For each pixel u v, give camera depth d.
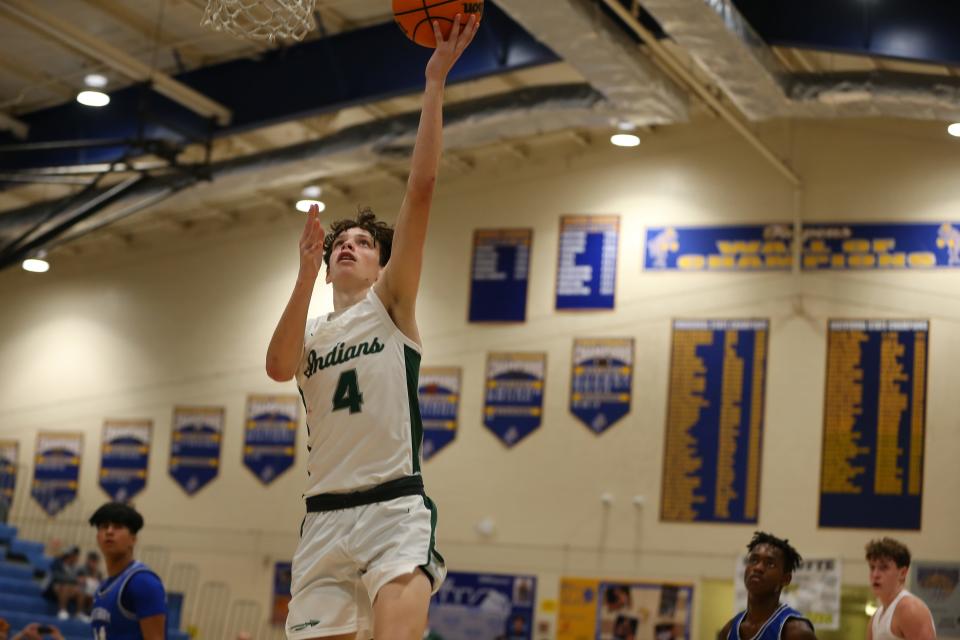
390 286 4.76
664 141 22.75
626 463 21.72
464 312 23.19
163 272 26.28
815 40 16.98
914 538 20.05
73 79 21.97
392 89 19.42
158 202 21.64
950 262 20.78
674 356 21.86
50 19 18.38
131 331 26.28
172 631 23.06
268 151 21.23
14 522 26.20
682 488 21.34
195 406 25.25
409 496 4.60
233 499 24.45
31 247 21.70
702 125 22.53
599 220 22.78
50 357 26.88
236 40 20.47
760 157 22.12
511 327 22.89
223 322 25.48
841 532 20.42
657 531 21.33
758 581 7.75
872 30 16.69
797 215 21.56
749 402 21.31
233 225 25.91
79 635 21.05
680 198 22.39
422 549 4.50
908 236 21.08
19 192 25.39
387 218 24.62
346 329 4.75
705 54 17.02
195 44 20.84
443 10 4.93
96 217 24.19
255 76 20.83
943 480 20.11
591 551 21.58
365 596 4.59
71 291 27.06
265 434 24.55
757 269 21.75
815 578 19.28
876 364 20.81
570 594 21.50
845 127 21.80
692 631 20.78
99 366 26.34
